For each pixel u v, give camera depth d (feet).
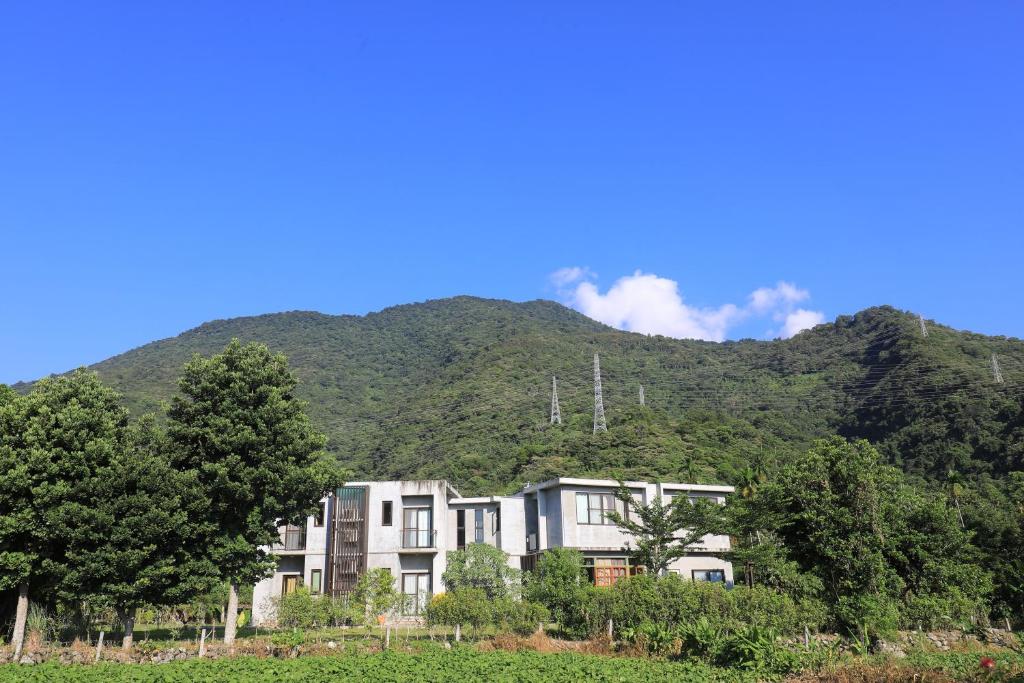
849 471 124.67
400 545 135.23
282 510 100.32
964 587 121.39
